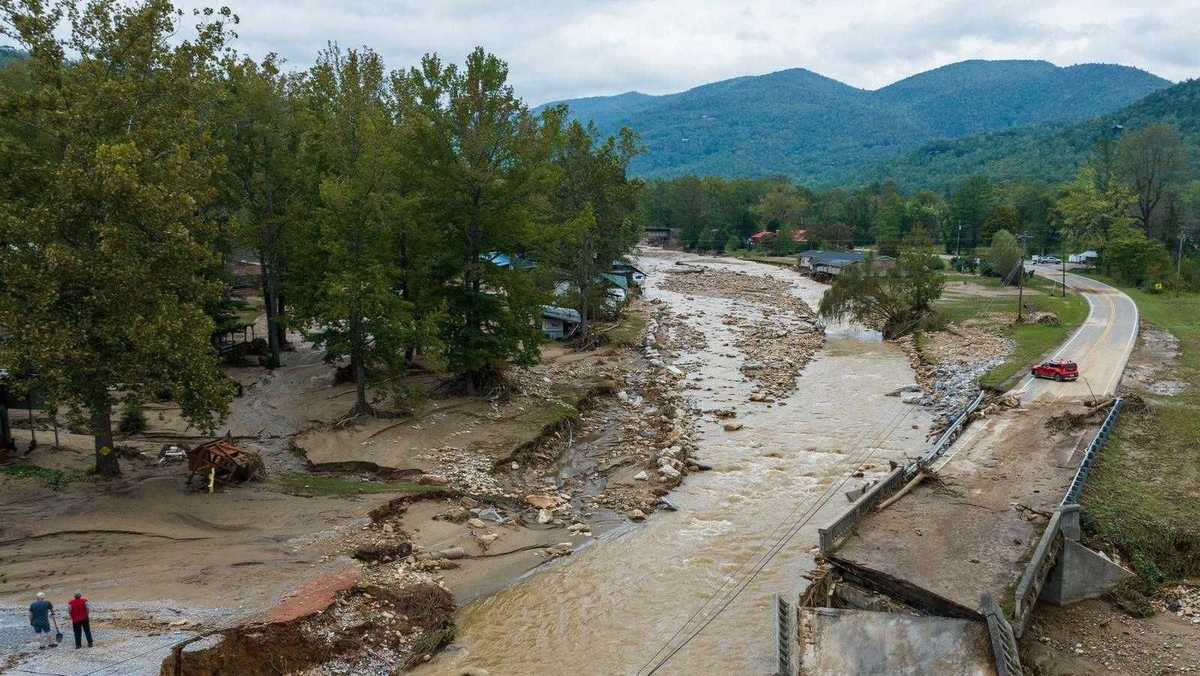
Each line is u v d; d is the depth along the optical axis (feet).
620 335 253.03
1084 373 176.24
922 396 179.93
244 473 116.37
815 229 643.45
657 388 188.14
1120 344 208.64
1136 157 423.64
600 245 263.08
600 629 86.84
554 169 166.61
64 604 78.13
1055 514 91.86
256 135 179.63
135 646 69.15
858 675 71.36
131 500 104.78
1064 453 122.11
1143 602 87.86
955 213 571.69
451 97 155.02
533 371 194.18
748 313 321.32
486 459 131.75
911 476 110.93
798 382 199.41
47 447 124.06
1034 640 81.76
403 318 143.64
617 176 259.39
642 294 371.76
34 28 100.12
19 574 84.48
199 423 110.73
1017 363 190.70
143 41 107.34
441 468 126.62
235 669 70.08
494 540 106.63
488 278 159.22
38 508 100.73
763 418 166.30
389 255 158.40
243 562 90.43
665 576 98.63
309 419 150.71
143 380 103.09
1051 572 88.53
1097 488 108.88
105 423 110.01
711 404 177.47
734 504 120.67
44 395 111.34
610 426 160.56
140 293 100.22
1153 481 112.37
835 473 132.98
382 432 141.59
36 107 101.60
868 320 279.28
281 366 194.90
